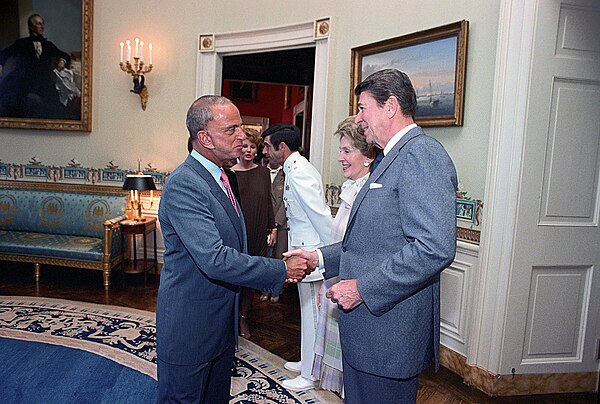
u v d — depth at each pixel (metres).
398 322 1.50
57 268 5.46
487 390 2.90
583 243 2.88
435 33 3.35
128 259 5.22
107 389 2.79
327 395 2.80
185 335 1.77
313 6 4.39
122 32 5.33
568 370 2.96
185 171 1.77
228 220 1.81
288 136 2.74
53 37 5.34
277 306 4.53
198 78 5.08
